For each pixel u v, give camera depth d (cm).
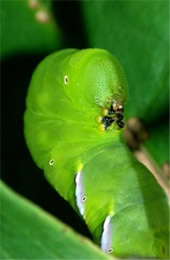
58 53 14
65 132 14
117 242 13
